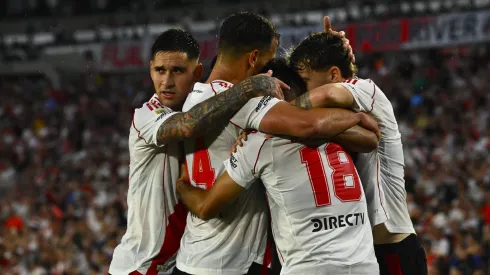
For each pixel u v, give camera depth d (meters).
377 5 63.41
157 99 12.77
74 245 44.69
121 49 75.50
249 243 11.88
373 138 11.72
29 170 66.56
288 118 10.99
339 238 11.20
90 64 77.81
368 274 11.31
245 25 12.09
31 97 82.75
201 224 12.08
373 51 62.50
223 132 11.80
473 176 42.97
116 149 66.75
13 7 100.50
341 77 12.56
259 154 11.34
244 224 11.84
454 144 49.94
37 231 48.69
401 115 59.09
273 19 67.69
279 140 11.28
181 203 12.77
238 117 11.47
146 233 12.74
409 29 61.00
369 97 12.23
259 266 11.98
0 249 45.75
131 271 12.72
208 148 11.98
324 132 11.05
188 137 11.60
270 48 12.29
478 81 60.19
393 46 61.47
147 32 75.06
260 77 11.44
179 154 12.62
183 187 12.13
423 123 55.69
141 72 80.50
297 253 11.39
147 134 12.16
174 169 12.64
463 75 62.75
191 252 12.02
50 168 65.50
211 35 66.06
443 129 53.44
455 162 45.81
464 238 34.22
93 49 77.62
